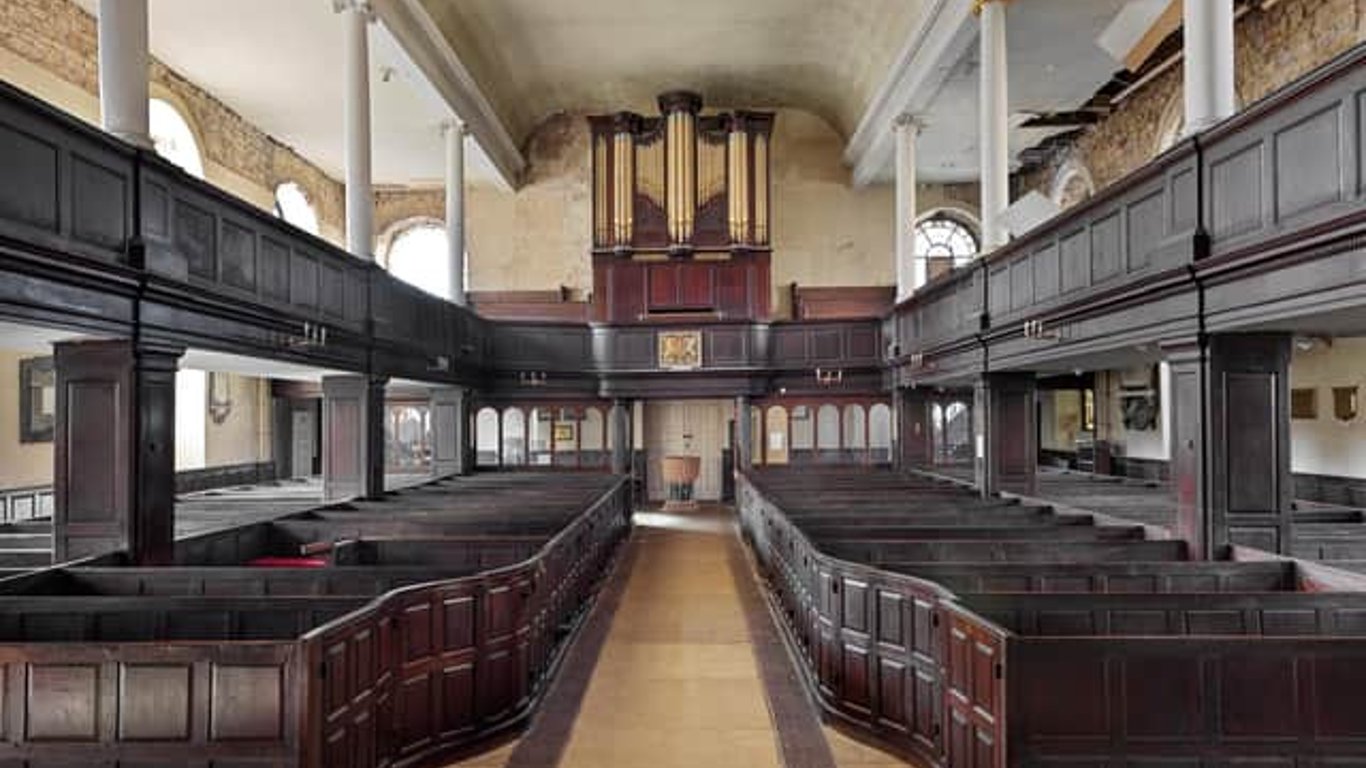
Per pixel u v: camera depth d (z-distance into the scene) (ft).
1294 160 18.89
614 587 37.81
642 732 21.18
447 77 50.01
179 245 24.06
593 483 47.60
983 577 20.79
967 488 41.86
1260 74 41.45
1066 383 63.46
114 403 22.70
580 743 20.53
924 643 18.29
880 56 53.98
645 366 62.75
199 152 52.24
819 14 52.85
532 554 25.55
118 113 22.98
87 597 18.43
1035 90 52.03
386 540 25.84
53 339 22.35
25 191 18.45
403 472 66.18
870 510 33.22
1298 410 43.45
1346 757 14.62
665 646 28.63
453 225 54.19
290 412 66.54
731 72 62.23
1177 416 24.03
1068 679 14.65
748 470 56.34
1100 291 26.48
